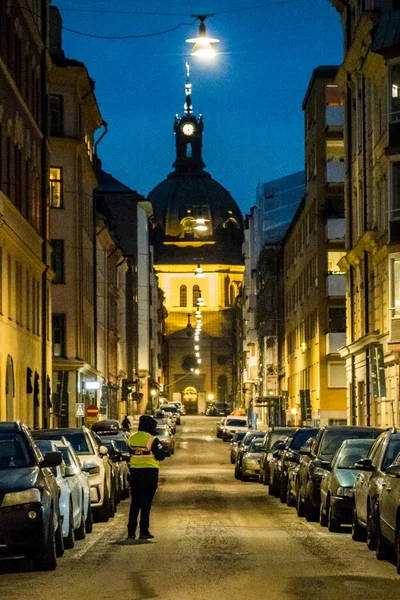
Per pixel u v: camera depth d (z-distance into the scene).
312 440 53.44
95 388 127.00
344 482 42.66
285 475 61.38
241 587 26.33
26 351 89.81
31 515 29.45
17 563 33.16
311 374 147.50
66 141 124.94
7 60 83.50
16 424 33.22
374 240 99.81
